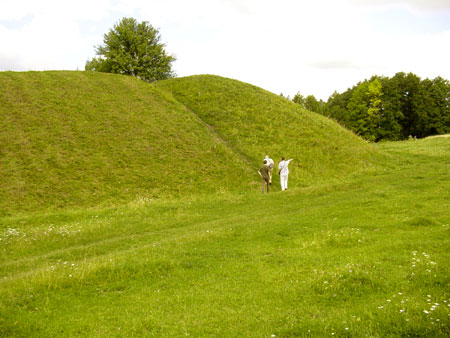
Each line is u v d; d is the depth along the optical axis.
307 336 5.57
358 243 10.62
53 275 8.82
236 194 23.28
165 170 25.61
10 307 7.14
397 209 14.64
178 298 7.47
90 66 59.69
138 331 6.11
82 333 6.11
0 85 31.02
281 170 22.92
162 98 36.69
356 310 6.27
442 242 9.67
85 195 21.72
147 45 52.75
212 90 41.25
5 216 18.52
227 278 8.58
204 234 12.75
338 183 23.02
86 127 28.34
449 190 17.56
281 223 14.16
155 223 16.02
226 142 31.22
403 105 70.25
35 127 26.73
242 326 6.16
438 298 6.38
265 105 38.94
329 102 89.56
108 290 8.14
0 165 22.59
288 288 7.60
